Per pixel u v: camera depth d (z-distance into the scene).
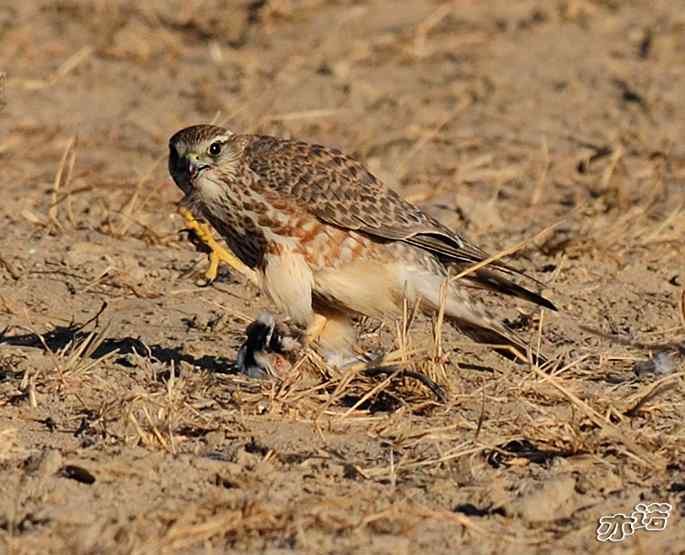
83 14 34.78
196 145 17.23
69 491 13.49
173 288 19.89
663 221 23.61
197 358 17.38
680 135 28.78
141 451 14.36
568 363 17.12
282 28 34.84
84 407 15.41
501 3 36.62
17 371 16.36
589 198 25.23
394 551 12.53
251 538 12.75
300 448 14.67
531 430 14.95
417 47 33.28
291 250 17.06
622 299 20.12
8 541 12.44
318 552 12.48
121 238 22.05
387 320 17.75
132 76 31.78
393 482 13.81
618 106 30.52
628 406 15.68
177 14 35.28
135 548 12.27
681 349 17.00
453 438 14.80
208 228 18.70
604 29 35.00
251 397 15.59
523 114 29.91
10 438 14.41
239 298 19.58
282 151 17.31
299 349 16.69
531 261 21.80
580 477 14.12
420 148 27.77
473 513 13.45
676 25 34.88
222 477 13.80
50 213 22.22
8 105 29.66
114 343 17.80
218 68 32.34
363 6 36.00
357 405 15.38
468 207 23.78
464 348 17.80
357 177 17.30
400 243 17.17
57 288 19.67
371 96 30.67
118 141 27.91
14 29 33.56
